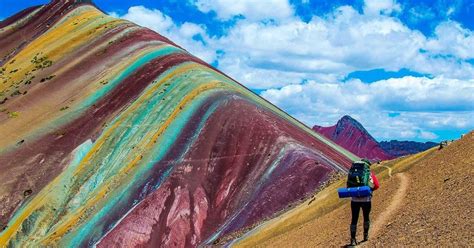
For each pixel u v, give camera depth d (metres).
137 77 75.00
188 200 48.09
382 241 13.97
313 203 27.41
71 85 80.94
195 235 45.09
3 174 61.50
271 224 29.86
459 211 13.26
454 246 11.19
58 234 48.59
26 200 57.06
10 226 53.16
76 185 56.53
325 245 16.92
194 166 51.88
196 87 66.88
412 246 12.48
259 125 55.00
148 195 49.41
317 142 59.03
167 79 71.44
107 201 50.66
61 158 62.53
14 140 68.69
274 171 48.16
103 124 66.81
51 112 74.31
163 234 45.09
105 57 86.50
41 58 96.00
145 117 64.00
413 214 15.16
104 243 44.50
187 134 57.06
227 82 71.12
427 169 19.42
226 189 48.91
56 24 112.38
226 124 56.19
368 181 14.63
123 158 57.78
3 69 100.62
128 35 92.69
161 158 54.38
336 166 48.69
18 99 81.88
